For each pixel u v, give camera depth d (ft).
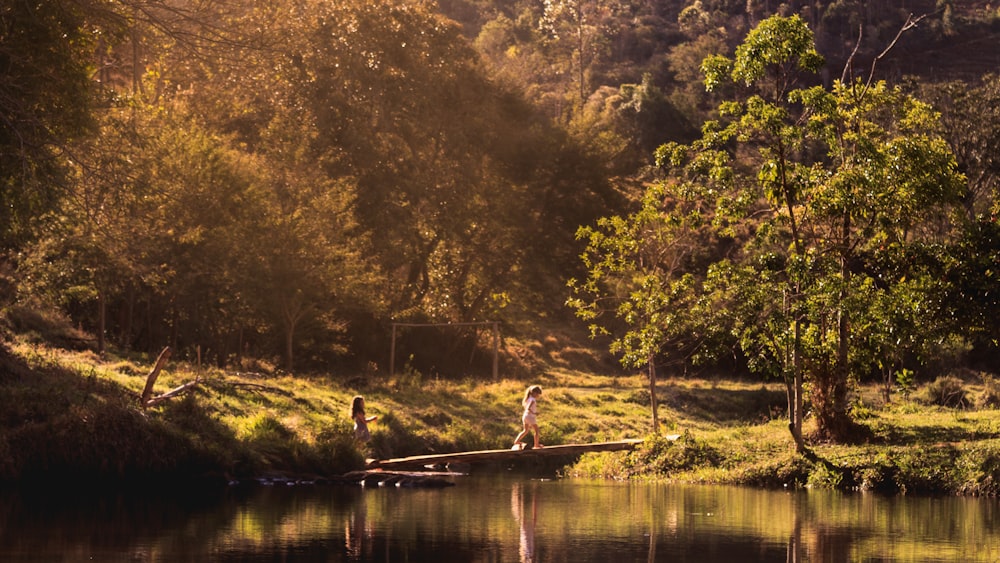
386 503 69.82
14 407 81.66
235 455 87.61
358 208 233.76
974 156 245.86
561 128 276.21
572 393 180.04
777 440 101.91
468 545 49.70
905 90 274.16
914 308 90.79
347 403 131.13
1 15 80.23
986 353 211.20
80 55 88.07
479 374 248.32
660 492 79.82
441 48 254.68
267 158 210.18
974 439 93.86
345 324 210.38
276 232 186.50
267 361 198.49
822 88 86.99
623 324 285.84
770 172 89.76
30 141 82.17
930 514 63.16
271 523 57.52
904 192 90.53
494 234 254.47
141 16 92.68
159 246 165.07
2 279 146.72
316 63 228.84
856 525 57.88
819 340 97.76
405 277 267.59
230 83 201.77
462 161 254.88
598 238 116.98
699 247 146.00
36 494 71.05
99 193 93.40
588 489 83.25
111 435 81.51
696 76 578.66
